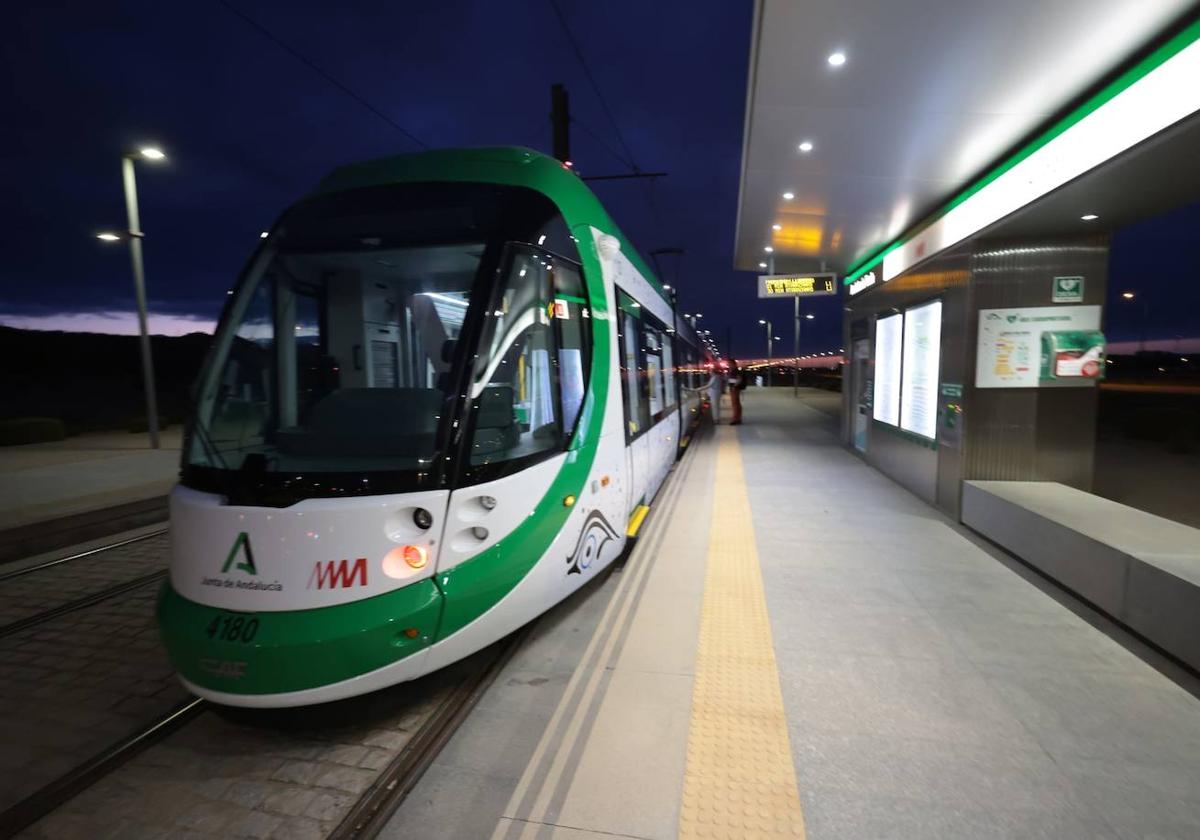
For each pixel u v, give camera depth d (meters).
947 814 2.54
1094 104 4.54
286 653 2.88
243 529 3.02
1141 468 9.65
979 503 6.39
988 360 6.60
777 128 5.72
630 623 4.43
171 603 3.17
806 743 3.03
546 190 4.20
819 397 34.56
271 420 3.55
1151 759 2.87
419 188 3.97
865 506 7.80
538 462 3.80
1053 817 2.52
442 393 3.36
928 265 7.84
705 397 21.22
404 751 3.04
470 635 3.36
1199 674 3.56
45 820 2.63
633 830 2.49
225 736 3.21
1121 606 4.22
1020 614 4.49
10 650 4.31
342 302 3.70
